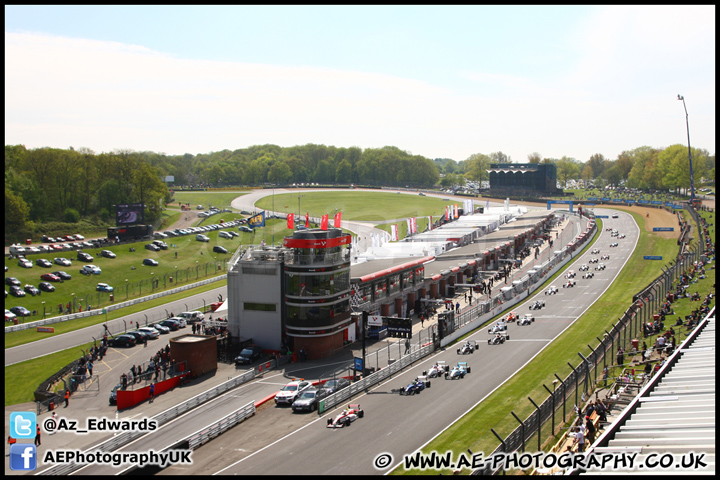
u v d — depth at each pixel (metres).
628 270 119.69
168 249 153.75
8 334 88.44
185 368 64.19
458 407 52.09
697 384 41.69
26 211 165.62
